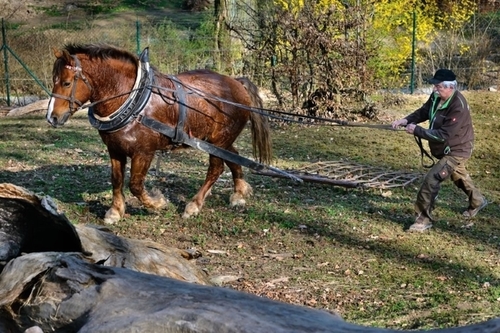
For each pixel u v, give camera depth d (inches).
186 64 757.3
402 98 706.8
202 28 792.9
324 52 617.9
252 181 436.8
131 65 326.0
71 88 315.3
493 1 868.6
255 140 379.2
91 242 186.9
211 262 306.7
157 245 209.5
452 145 351.6
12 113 682.2
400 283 290.2
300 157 514.6
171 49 761.0
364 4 621.6
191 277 203.9
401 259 318.0
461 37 807.7
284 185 431.8
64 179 423.8
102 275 137.8
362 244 335.3
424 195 354.9
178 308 122.3
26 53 757.9
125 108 323.3
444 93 346.6
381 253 324.2
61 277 137.4
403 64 770.2
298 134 592.4
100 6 1126.4
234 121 362.0
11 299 139.6
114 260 187.8
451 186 449.1
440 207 399.2
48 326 136.1
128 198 387.5
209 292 129.3
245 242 334.0
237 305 122.6
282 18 609.9
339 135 587.8
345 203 399.5
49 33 798.5
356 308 262.4
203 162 485.4
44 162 468.1
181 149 349.4
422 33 738.8
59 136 557.6
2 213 164.7
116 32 840.3
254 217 364.5
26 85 754.2
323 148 544.1
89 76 317.4
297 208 383.2
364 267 307.6
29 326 138.2
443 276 298.5
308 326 115.6
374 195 419.8
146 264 196.5
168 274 198.8
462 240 346.0
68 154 495.5
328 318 120.1
